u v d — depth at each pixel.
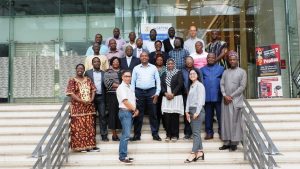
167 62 7.45
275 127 7.92
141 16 13.63
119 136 7.85
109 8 13.88
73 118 7.14
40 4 14.09
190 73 6.95
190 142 7.38
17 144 7.48
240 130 6.96
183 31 13.64
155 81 7.57
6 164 6.91
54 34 13.88
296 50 13.38
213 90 7.41
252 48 13.87
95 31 13.82
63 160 6.88
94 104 7.60
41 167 5.71
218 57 8.43
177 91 7.23
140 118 7.51
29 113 8.75
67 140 6.99
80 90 7.17
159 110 7.75
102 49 9.05
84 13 13.92
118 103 7.43
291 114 8.28
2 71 13.73
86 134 7.13
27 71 13.72
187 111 6.93
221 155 7.06
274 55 10.77
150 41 9.23
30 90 13.61
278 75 10.66
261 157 5.81
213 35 8.75
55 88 13.59
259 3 14.24
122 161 6.84
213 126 8.05
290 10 13.64
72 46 13.80
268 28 13.96
